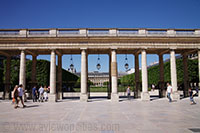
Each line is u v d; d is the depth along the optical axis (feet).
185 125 37.78
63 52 122.11
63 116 50.01
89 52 122.83
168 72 193.36
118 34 106.63
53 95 101.86
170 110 61.05
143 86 104.32
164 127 36.04
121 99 114.01
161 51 121.90
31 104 86.69
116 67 105.50
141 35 106.63
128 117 47.67
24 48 105.50
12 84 173.99
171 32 108.68
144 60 106.52
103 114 53.16
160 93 125.08
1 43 105.70
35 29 105.81
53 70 104.22
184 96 125.29
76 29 106.73
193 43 109.91
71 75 258.98
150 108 66.85
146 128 35.24
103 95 166.91
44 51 120.16
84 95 101.86
